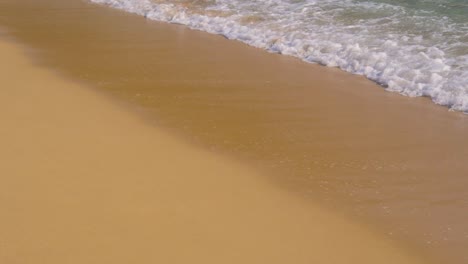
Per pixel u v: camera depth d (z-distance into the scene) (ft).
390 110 26.35
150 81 29.32
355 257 16.31
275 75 30.63
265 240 16.80
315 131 24.06
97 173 20.01
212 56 33.83
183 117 25.04
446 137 23.72
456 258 16.46
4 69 30.58
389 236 17.29
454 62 30.60
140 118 24.79
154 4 46.29
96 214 17.63
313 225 17.61
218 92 28.07
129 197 18.60
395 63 30.94
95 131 23.30
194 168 20.67
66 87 28.07
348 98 27.68
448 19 37.60
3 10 45.78
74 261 15.58
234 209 18.24
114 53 34.12
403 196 19.34
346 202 18.92
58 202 18.17
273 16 40.68
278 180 20.13
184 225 17.31
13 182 19.24
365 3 42.16
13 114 24.59
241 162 21.29
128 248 16.17
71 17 43.57
